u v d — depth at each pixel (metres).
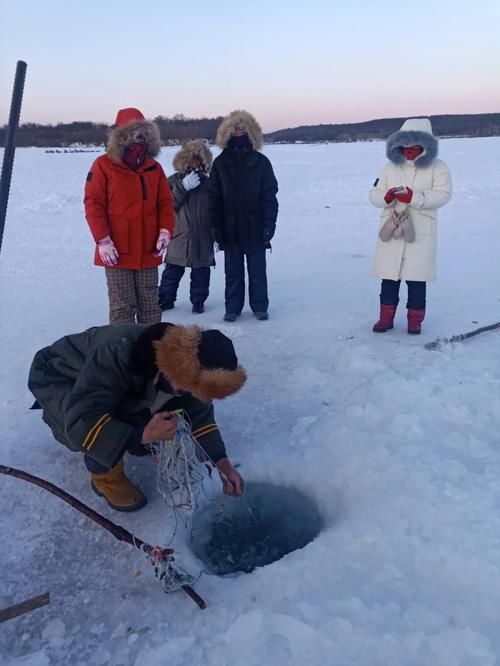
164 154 34.06
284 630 2.22
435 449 3.27
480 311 5.82
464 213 12.69
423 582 2.40
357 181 19.92
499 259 8.13
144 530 2.88
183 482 2.92
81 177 21.66
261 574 2.57
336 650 2.12
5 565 2.68
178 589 2.51
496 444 3.34
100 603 2.49
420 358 4.49
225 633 2.26
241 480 2.94
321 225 11.70
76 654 2.27
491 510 2.72
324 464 3.31
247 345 5.09
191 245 5.90
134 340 2.75
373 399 3.82
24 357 4.79
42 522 2.93
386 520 2.74
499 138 66.94
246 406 3.98
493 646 2.09
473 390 3.87
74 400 2.67
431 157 4.85
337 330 5.39
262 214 5.63
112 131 4.43
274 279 7.45
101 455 2.66
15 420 3.80
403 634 2.15
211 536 3.08
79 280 7.41
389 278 5.05
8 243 9.68
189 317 5.97
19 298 6.52
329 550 2.62
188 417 2.90
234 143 5.45
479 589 2.33
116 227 4.53
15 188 17.56
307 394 4.14
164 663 2.19
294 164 28.89
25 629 2.37
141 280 4.76
